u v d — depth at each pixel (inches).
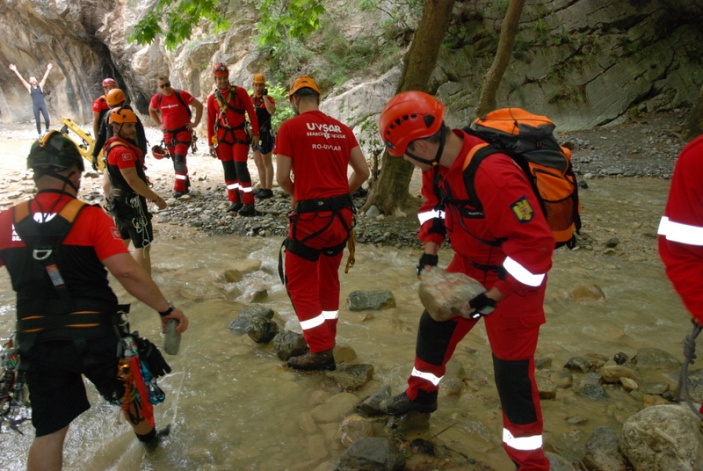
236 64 566.9
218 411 135.9
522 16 595.2
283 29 541.3
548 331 184.4
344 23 564.4
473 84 572.1
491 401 142.3
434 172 99.8
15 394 93.2
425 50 272.5
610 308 202.1
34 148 96.2
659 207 337.7
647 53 609.9
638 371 156.5
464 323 113.0
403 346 171.8
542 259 86.7
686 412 110.9
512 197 87.0
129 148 186.5
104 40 658.2
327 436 126.1
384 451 112.7
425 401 123.8
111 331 98.2
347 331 181.9
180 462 118.2
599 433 120.7
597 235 286.4
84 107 714.8
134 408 110.1
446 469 114.0
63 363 92.7
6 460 118.8
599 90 596.4
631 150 505.0
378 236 279.1
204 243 273.9
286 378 150.6
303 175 144.3
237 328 178.5
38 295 93.1
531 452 98.5
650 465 106.9
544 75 593.0
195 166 478.0
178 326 109.3
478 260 102.7
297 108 153.2
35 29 674.2
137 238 197.8
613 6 603.2
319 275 157.5
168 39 286.5
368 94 532.1
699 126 515.8
